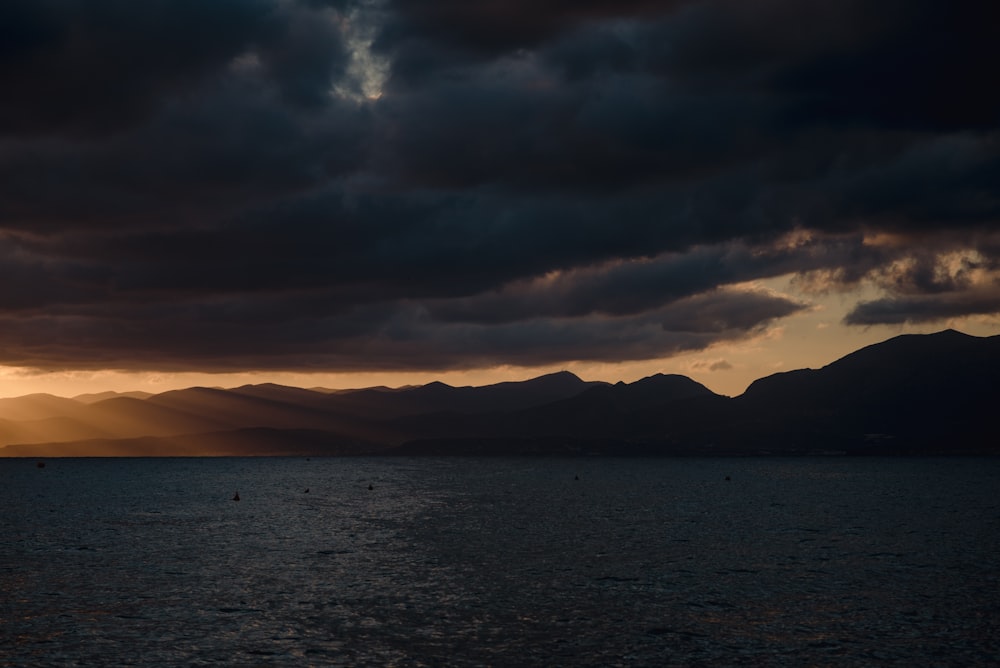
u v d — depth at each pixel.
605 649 37.12
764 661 35.50
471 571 56.69
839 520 94.44
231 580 53.12
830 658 35.94
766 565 59.47
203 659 35.53
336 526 87.56
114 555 64.88
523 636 39.25
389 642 38.12
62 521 94.38
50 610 44.47
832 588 50.59
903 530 83.25
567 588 50.41
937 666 34.84
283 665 34.78
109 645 37.66
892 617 42.97
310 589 50.00
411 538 76.19
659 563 60.34
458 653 36.50
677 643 38.09
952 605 45.78
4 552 67.06
